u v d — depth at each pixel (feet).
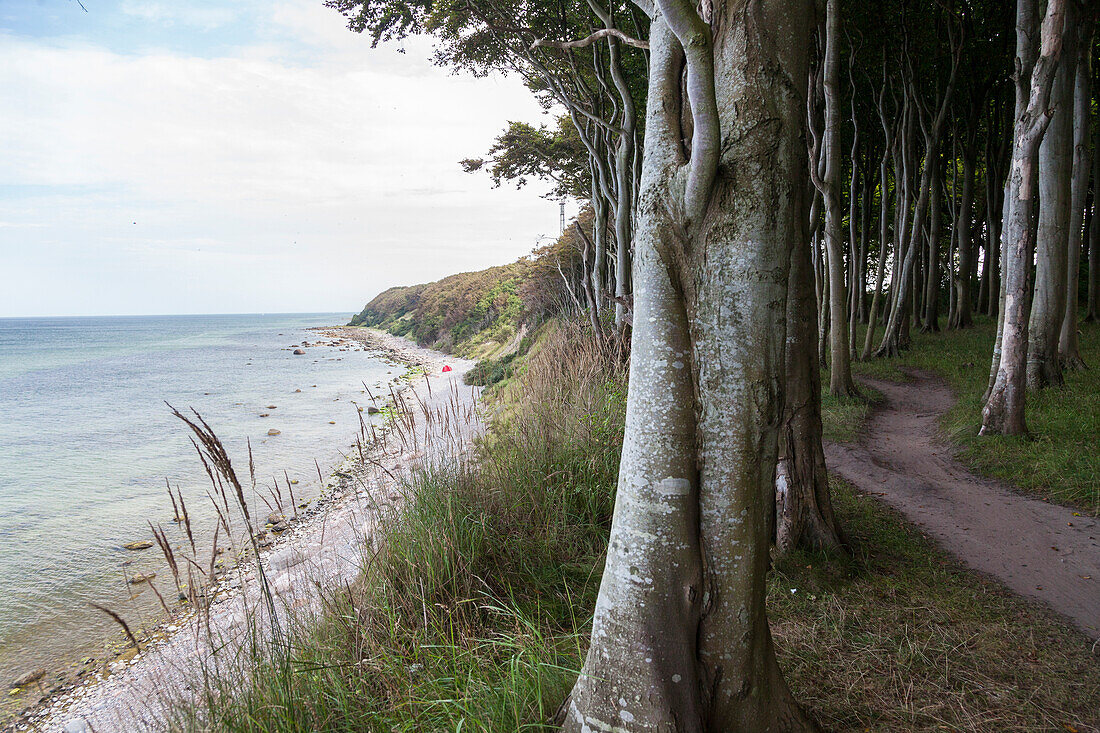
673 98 7.07
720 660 6.87
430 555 12.92
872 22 45.32
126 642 20.29
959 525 17.78
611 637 7.07
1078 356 35.37
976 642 11.24
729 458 6.73
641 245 7.17
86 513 35.50
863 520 17.92
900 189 54.90
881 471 23.66
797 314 14.69
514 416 20.84
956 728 8.80
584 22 35.86
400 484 15.64
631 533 7.01
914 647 10.96
